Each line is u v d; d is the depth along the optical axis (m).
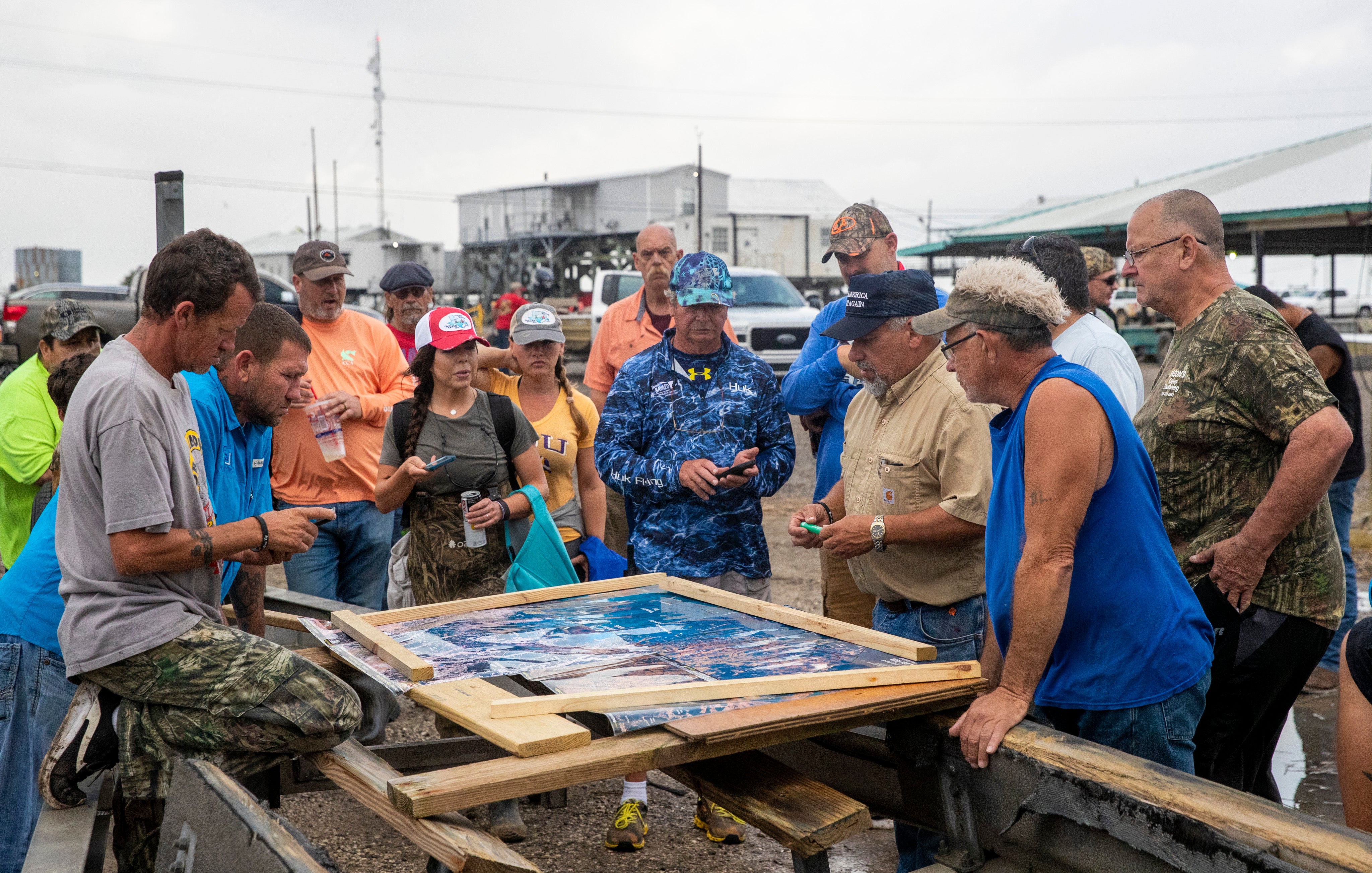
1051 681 2.46
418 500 3.96
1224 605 2.94
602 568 4.20
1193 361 2.99
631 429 3.84
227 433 2.95
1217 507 2.99
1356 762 2.06
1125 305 29.67
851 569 3.34
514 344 4.58
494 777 1.80
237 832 1.78
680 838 3.68
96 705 2.51
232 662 2.40
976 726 2.15
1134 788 1.86
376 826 3.77
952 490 2.91
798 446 14.71
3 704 2.87
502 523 3.94
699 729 1.93
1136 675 2.33
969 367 2.40
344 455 4.52
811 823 2.01
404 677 2.30
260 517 2.58
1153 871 1.84
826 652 2.44
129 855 2.49
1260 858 1.65
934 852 2.91
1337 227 18.06
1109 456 2.27
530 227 66.06
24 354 15.18
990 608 2.53
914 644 2.38
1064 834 2.02
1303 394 2.76
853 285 3.07
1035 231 22.20
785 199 64.19
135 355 2.44
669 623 2.78
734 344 3.92
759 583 3.83
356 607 4.13
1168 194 3.12
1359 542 7.66
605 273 18.78
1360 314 27.83
